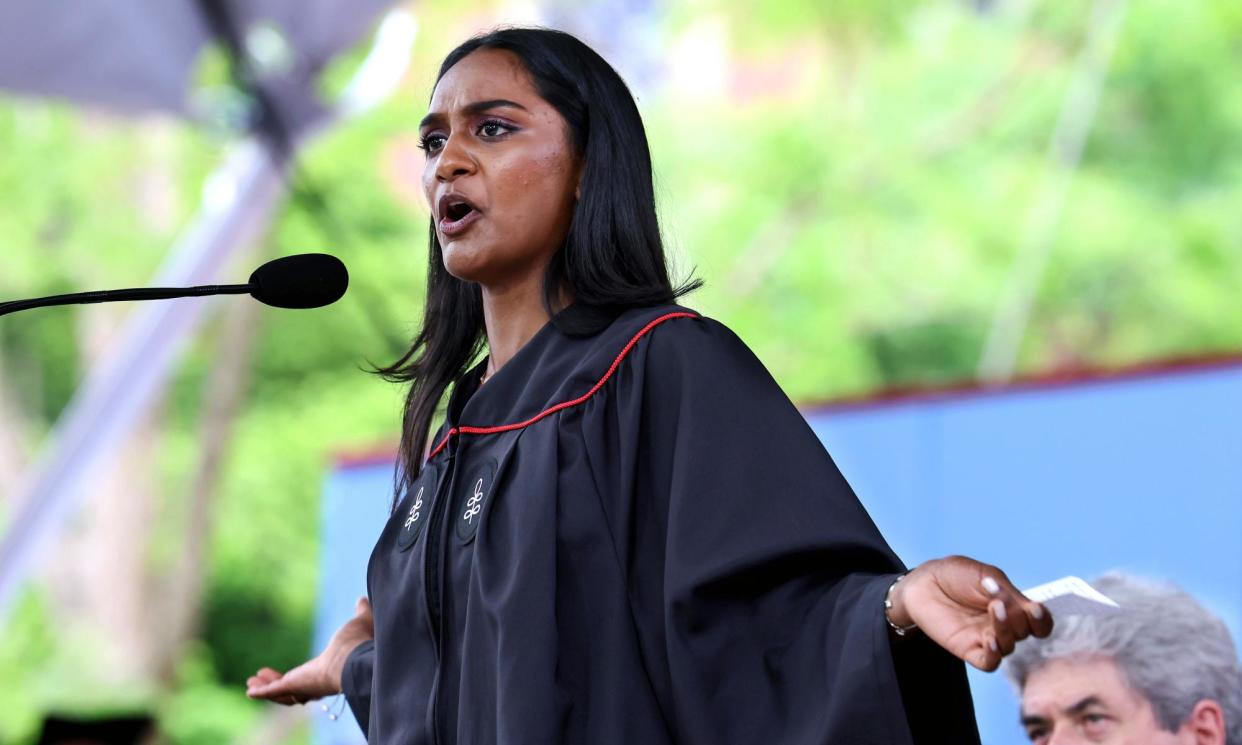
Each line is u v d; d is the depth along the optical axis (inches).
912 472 513.3
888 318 1683.1
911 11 1808.6
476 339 346.0
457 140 313.6
